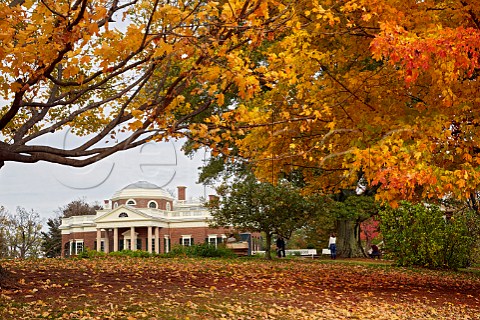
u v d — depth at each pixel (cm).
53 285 945
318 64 945
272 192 1953
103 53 500
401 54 758
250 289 1078
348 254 2745
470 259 2102
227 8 496
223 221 2044
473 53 778
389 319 869
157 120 543
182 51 504
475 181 830
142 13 643
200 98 1168
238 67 512
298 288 1148
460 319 902
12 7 569
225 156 577
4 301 794
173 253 2238
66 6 511
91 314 743
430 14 873
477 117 912
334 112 953
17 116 1088
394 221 1994
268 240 2064
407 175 798
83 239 4797
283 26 566
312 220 2055
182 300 890
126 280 1074
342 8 784
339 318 852
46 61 548
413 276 1593
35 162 674
